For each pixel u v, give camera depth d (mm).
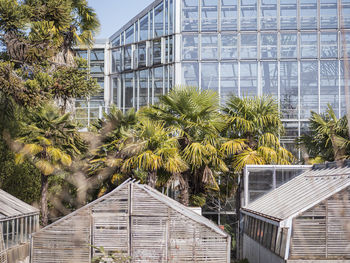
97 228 13500
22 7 14445
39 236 13430
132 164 17906
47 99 14789
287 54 24328
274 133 20000
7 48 13977
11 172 17812
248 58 24375
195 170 18562
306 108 23969
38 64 15195
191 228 13609
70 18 16922
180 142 18578
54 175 17578
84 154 18359
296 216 12727
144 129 17438
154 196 13648
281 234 13328
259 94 24125
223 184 20250
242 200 19438
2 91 13086
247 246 18328
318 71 24094
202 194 19531
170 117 18422
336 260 12438
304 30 24312
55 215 13750
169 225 13617
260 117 19500
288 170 18312
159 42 26234
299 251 12617
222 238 13586
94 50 31531
